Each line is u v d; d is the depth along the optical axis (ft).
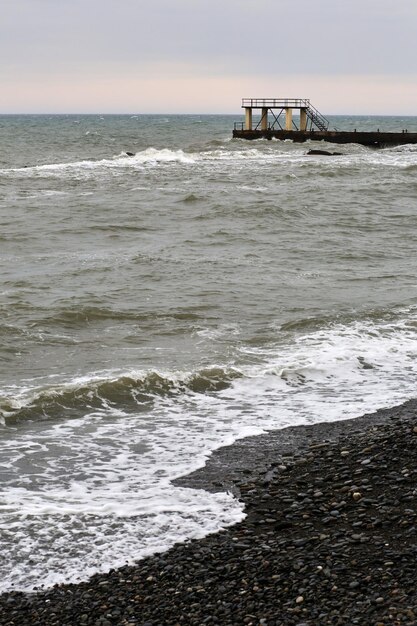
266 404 54.34
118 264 98.37
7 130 572.51
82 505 39.19
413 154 276.00
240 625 28.96
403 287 87.97
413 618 27.86
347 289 86.63
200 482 41.96
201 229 127.24
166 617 29.91
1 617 30.30
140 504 39.37
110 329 70.90
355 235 123.85
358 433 48.29
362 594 30.01
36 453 45.57
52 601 31.35
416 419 50.37
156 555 34.58
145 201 154.61
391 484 39.37
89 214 139.33
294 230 127.13
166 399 55.01
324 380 59.16
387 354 64.95
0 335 67.41
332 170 209.05
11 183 182.29
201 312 76.28
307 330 71.00
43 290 83.87
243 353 64.39
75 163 232.53
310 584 31.07
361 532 34.96
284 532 35.96
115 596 31.53
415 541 33.68
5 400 52.13
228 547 34.88
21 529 36.70
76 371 59.26
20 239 116.98
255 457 45.21
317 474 41.98
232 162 237.66
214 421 51.13
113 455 45.52
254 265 99.25
